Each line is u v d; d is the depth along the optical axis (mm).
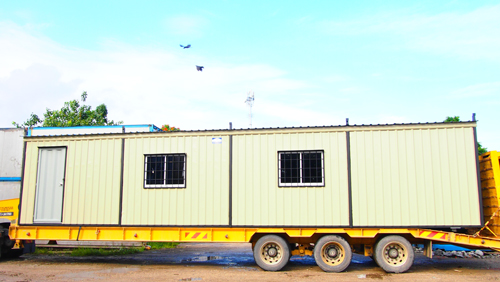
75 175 9656
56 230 9539
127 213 9305
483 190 9172
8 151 13828
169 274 8406
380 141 8742
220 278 7938
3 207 10289
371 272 8445
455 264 9484
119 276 8211
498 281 7535
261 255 8680
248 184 8977
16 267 9414
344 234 8719
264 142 9078
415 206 8461
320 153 8867
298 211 8727
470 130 8562
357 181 8672
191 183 9180
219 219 8953
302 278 7875
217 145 9227
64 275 8352
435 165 8531
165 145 9406
